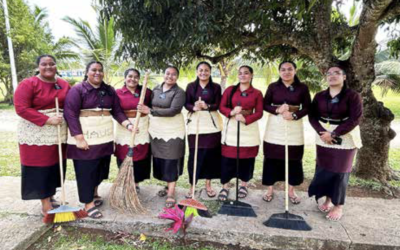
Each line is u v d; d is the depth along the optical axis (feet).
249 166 9.71
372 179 11.83
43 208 8.36
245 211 8.54
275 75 32.14
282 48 12.92
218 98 9.59
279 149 9.00
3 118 31.89
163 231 8.01
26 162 7.65
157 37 8.80
